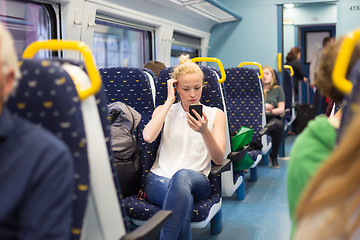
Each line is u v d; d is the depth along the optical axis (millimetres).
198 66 2393
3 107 926
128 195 2539
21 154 896
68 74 1126
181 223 2090
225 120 2727
